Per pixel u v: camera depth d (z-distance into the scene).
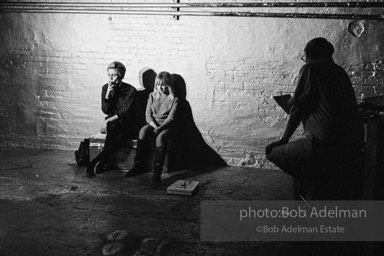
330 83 3.37
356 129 3.39
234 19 5.48
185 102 5.78
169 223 3.70
